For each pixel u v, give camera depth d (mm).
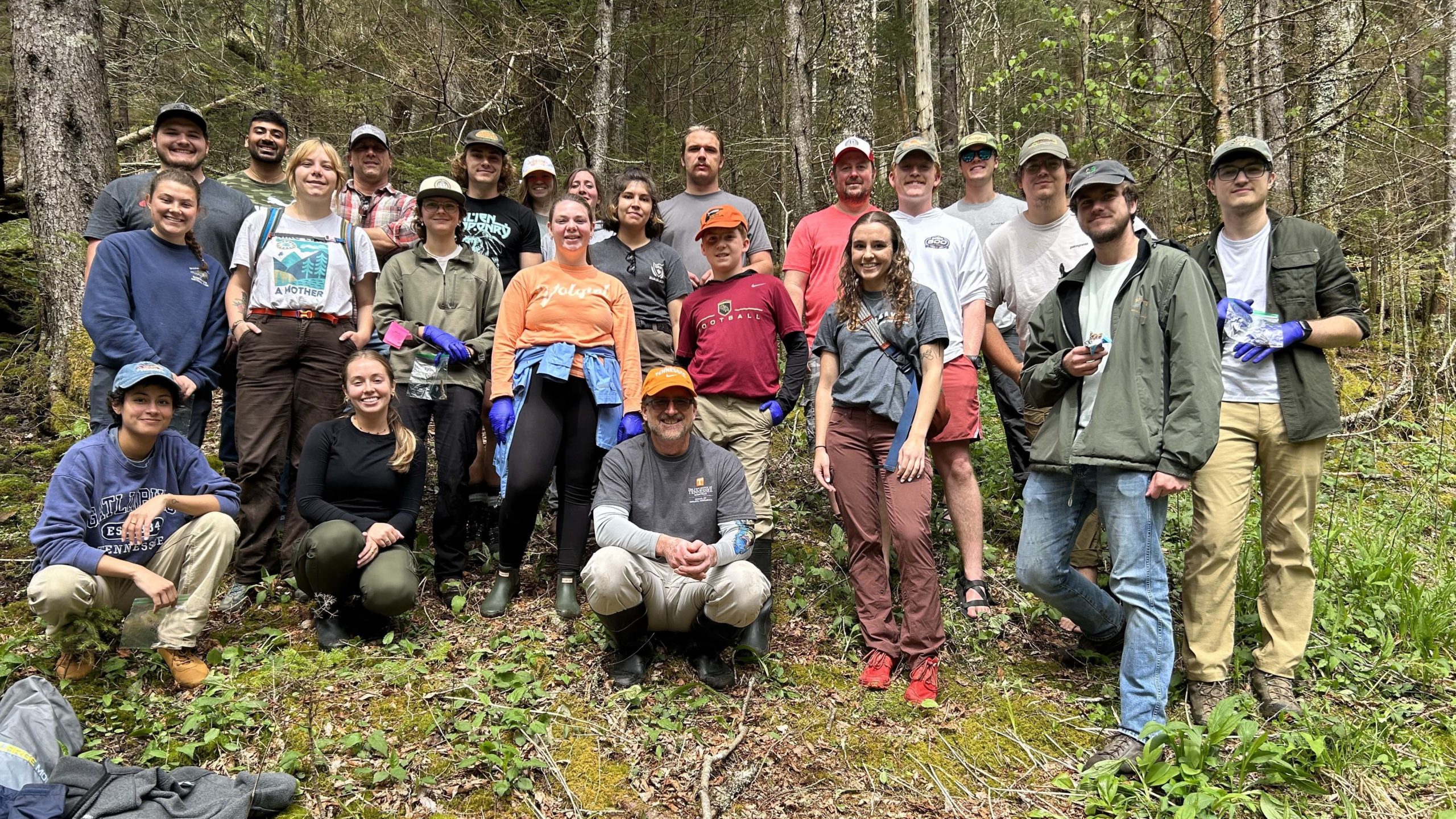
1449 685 3627
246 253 3936
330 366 3979
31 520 4391
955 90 11195
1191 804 2750
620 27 11164
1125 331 3219
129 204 4055
